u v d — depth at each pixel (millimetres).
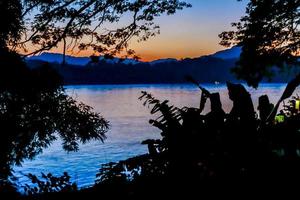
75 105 10680
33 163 53719
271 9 5859
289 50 4477
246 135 2414
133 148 69500
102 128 11148
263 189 1994
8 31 8492
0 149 8422
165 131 2666
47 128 10016
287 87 2645
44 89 9242
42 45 9227
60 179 3441
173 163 2412
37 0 8664
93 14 8953
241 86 2760
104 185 2619
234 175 2133
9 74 8648
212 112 2680
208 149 2379
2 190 3488
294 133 2330
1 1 8211
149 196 2297
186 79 2873
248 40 4988
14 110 8883
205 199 2104
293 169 2035
